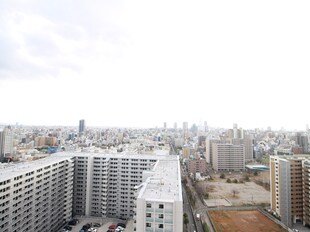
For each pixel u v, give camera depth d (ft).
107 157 535.19
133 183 538.47
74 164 534.78
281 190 506.89
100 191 532.32
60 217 478.59
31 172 394.73
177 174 373.61
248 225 489.26
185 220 498.69
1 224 333.21
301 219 502.38
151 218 260.83
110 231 457.27
